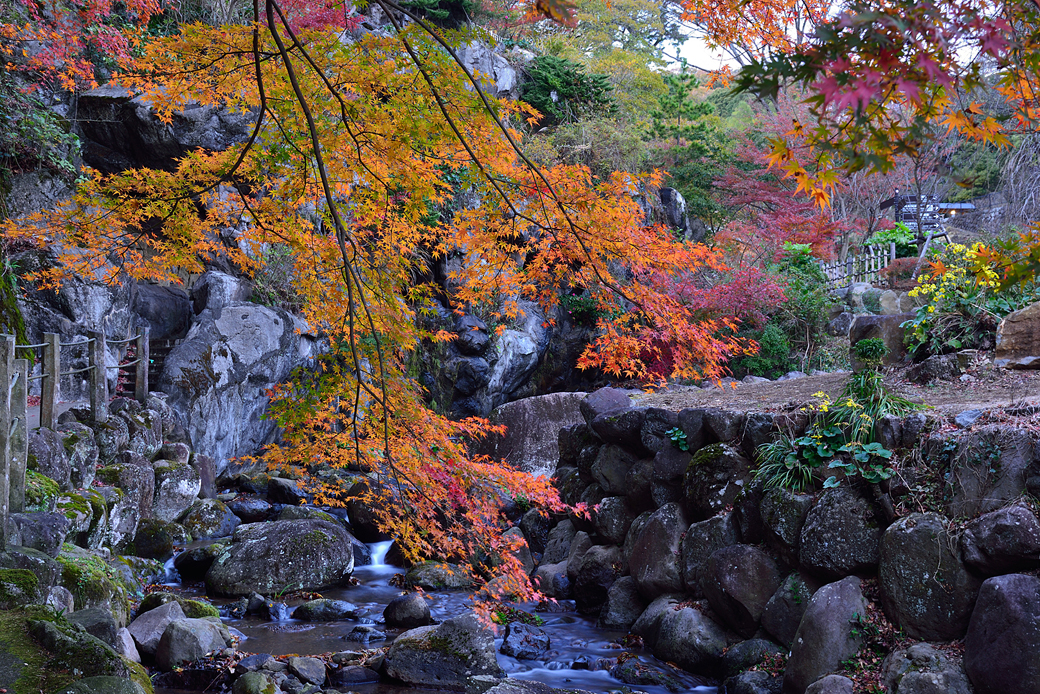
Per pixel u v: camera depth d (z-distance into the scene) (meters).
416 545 4.81
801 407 5.96
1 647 3.38
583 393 12.62
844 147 1.66
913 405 5.48
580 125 20.84
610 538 7.59
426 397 16.20
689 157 24.44
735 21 3.16
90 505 6.62
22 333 10.60
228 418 12.96
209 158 4.34
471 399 16.84
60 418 8.28
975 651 4.10
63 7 10.96
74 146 12.05
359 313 4.58
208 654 5.81
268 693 5.10
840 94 1.52
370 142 4.02
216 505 10.09
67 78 9.02
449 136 3.79
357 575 8.91
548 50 24.11
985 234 13.34
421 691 5.62
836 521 5.13
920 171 19.94
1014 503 4.34
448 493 4.46
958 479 4.66
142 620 6.08
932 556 4.52
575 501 8.51
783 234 17.41
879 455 5.09
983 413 4.84
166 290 14.05
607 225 3.67
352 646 6.50
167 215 4.56
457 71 3.49
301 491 11.56
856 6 1.64
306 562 8.20
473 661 5.75
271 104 3.96
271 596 7.87
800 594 5.30
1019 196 20.73
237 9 15.30
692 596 6.25
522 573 4.61
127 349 12.55
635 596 6.90
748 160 23.42
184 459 10.22
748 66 1.63
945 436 4.83
